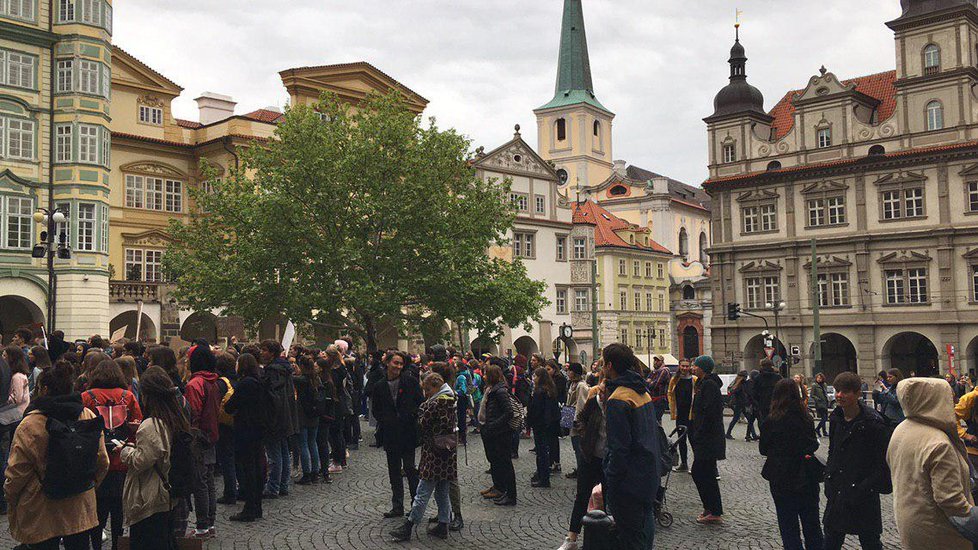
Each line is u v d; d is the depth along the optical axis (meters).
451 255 37.97
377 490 16.09
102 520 10.62
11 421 13.23
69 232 43.19
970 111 55.62
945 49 56.97
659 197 107.75
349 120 40.44
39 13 43.75
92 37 44.44
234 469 14.72
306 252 38.06
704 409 13.36
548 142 123.88
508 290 39.22
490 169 64.50
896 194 58.28
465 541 12.13
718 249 65.69
